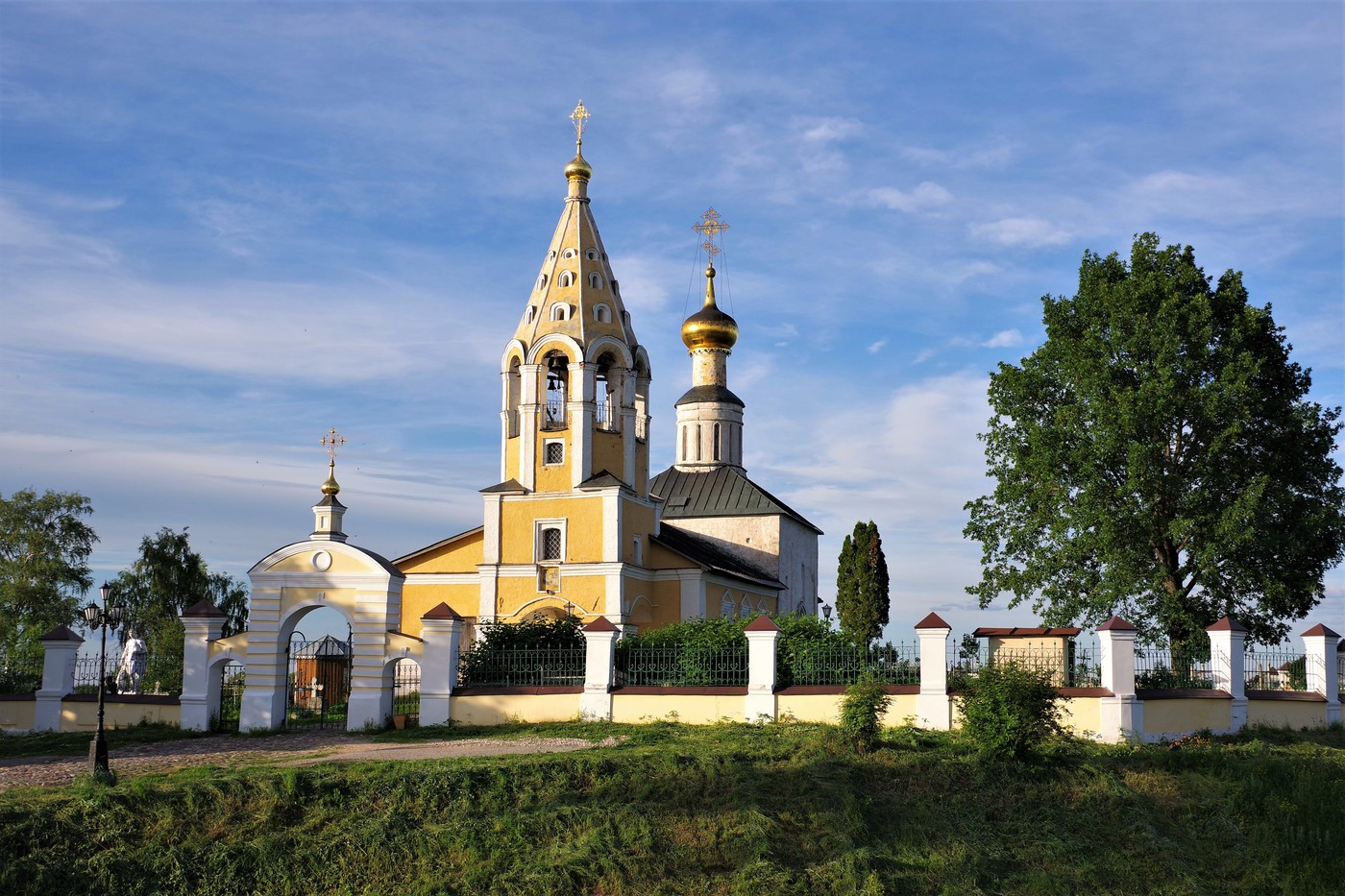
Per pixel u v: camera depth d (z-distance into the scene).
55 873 19.09
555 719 31.06
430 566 51.47
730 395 67.38
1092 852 22.16
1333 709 31.02
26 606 58.75
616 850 20.53
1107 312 37.50
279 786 21.58
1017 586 37.69
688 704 30.38
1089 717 28.23
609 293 50.62
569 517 48.41
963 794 23.64
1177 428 35.94
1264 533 34.72
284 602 33.03
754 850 20.78
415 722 32.34
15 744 30.55
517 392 50.16
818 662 30.80
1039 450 36.78
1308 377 37.50
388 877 19.86
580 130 51.94
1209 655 30.47
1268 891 21.58
